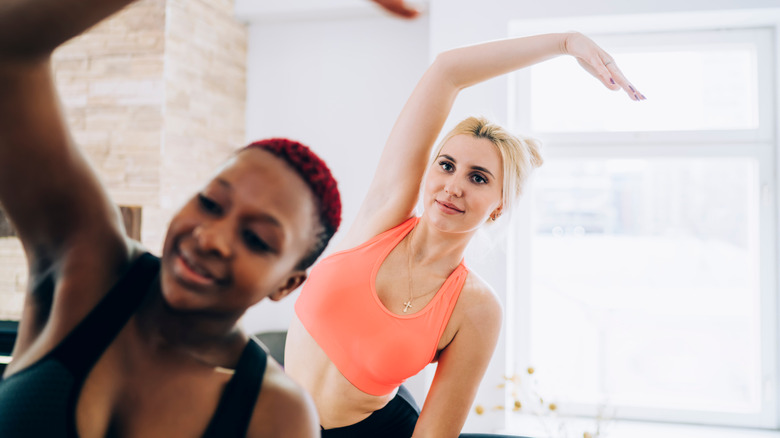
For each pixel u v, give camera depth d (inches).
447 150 47.1
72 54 91.0
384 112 110.0
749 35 99.7
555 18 94.0
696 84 102.3
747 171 103.0
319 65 112.2
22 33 12.8
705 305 105.2
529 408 106.0
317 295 49.2
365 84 110.6
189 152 94.7
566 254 108.7
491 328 50.8
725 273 104.5
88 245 15.7
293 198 14.7
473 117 49.1
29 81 13.6
